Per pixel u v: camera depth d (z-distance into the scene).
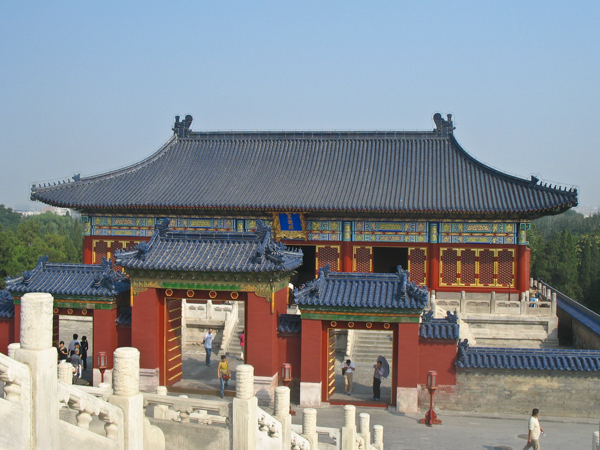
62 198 60.56
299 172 63.94
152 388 35.38
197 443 17.77
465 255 58.12
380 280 34.94
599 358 32.56
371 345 45.94
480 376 33.22
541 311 51.91
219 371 35.38
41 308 11.70
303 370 34.47
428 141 66.25
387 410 33.91
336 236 59.91
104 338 36.38
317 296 34.31
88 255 63.06
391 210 56.41
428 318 34.75
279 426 19.58
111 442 13.88
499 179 59.62
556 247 101.94
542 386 32.75
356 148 66.69
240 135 69.81
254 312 34.72
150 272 35.34
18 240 118.12
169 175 65.06
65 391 12.52
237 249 35.47
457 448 28.00
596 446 23.55
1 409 11.01
